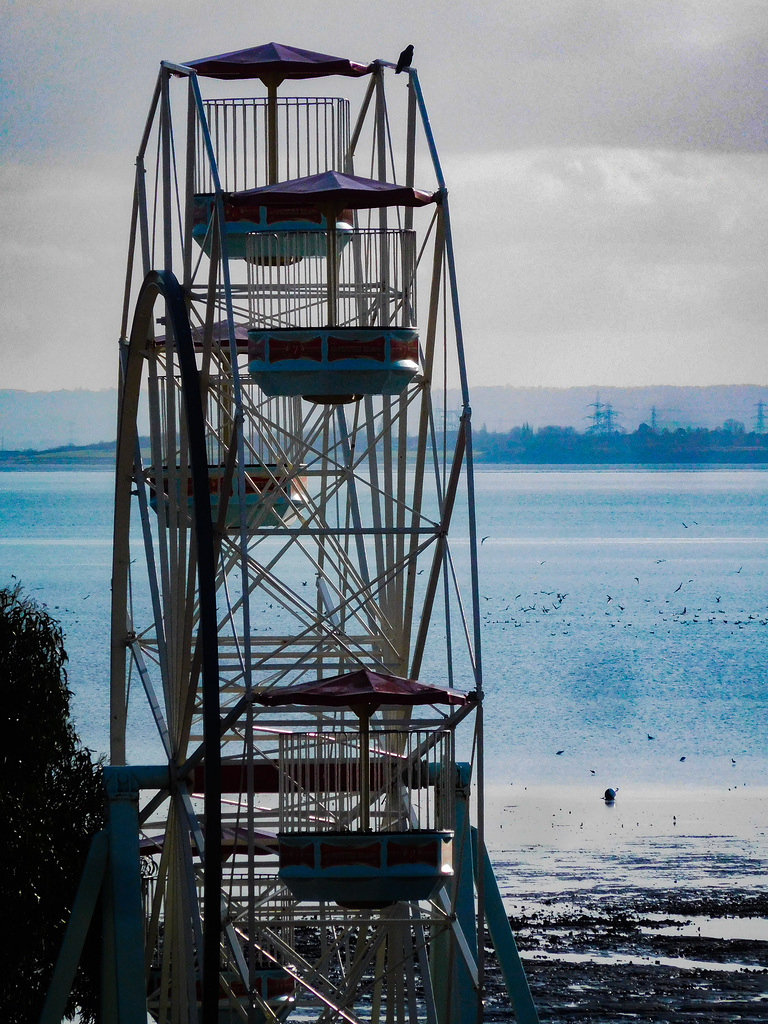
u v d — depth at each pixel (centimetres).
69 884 11106
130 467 10406
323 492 9550
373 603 9875
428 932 9694
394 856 6994
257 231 8431
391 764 8244
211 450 10375
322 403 8544
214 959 7375
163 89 8775
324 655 9481
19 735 11600
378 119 9631
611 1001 15212
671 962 16500
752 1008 15000
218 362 9400
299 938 16325
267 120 9319
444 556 8869
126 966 8169
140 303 9156
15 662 11719
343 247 9256
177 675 8888
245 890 11031
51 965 10938
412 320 8381
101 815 11969
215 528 8500
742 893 19562
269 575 9300
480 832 7675
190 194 8712
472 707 7569
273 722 7556
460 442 8000
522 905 18938
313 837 6975
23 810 10756
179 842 8669
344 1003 8594
